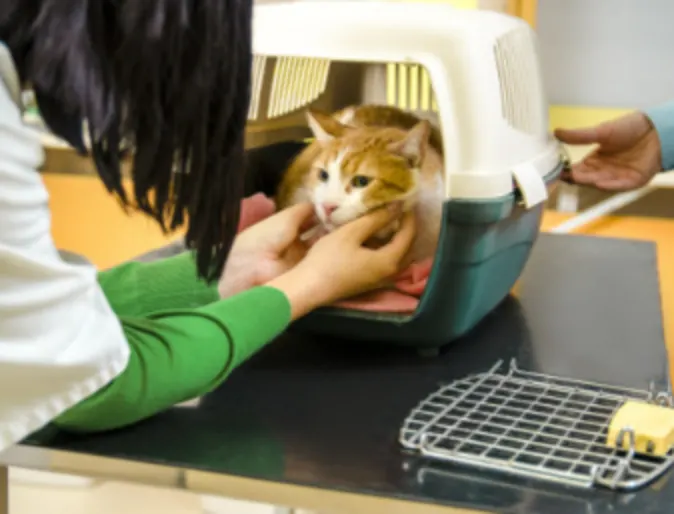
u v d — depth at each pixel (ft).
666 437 2.00
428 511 1.85
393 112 2.82
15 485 3.46
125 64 1.55
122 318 2.15
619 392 2.43
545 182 2.83
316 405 2.38
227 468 2.00
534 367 2.64
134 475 2.06
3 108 1.60
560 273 3.64
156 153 1.68
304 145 3.07
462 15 2.68
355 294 2.71
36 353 1.66
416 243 2.77
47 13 1.49
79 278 1.75
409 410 2.34
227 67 1.69
